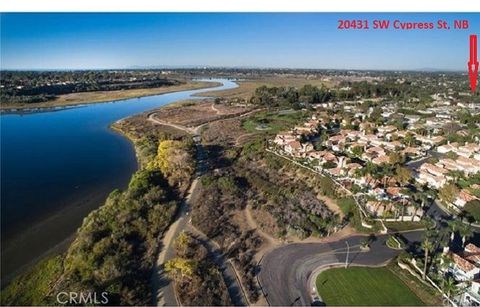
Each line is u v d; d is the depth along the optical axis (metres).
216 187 106.31
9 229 88.75
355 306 60.78
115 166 136.00
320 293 63.97
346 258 74.00
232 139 169.62
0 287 68.25
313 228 83.56
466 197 95.19
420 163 128.75
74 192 111.38
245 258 73.75
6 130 196.00
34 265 74.69
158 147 142.75
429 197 99.12
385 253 75.75
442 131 165.88
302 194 101.88
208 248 78.06
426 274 67.25
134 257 73.50
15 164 137.75
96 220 84.62
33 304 63.25
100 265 68.25
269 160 129.38
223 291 63.75
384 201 92.12
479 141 149.00
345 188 103.06
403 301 61.62
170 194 104.19
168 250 77.25
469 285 61.88
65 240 83.94
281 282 67.00
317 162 122.12
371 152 133.12
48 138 179.12
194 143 156.75
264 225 86.06
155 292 64.38
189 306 60.12
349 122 186.50
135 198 93.06
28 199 105.94
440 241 78.25
